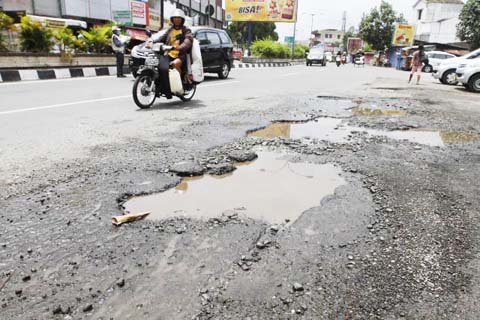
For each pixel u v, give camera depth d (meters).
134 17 20.62
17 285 1.61
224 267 1.76
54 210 2.35
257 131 4.78
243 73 16.25
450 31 40.75
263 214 2.37
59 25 16.44
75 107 6.04
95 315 1.43
